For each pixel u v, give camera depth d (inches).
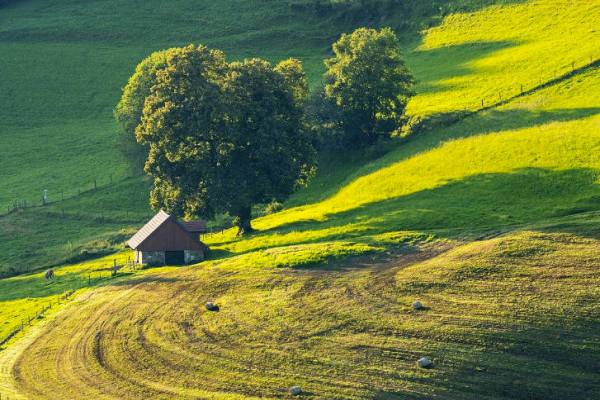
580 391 5167.3
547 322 5762.8
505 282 6343.5
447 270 6697.8
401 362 5634.8
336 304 6520.7
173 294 7332.7
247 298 6934.1
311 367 5723.4
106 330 6815.9
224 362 5949.8
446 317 6038.4
